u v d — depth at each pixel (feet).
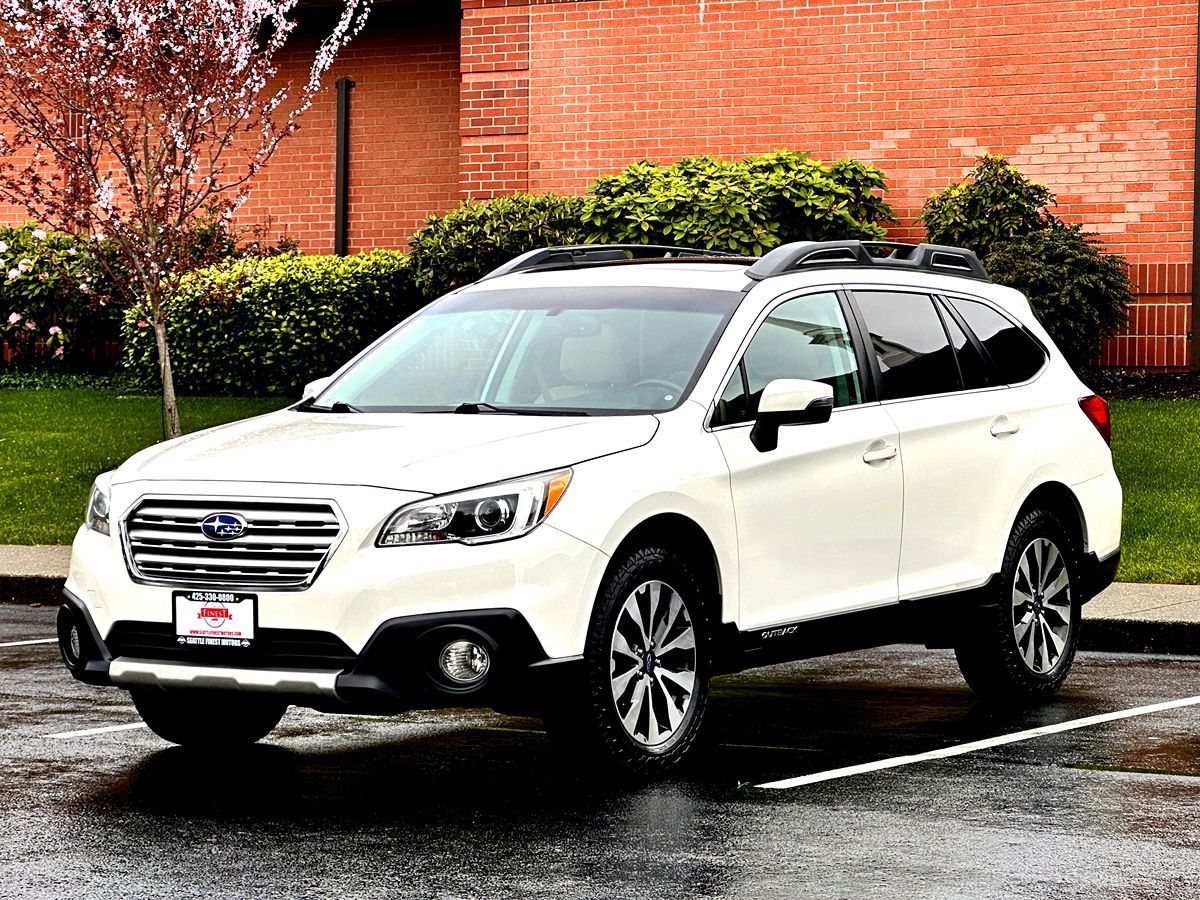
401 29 94.94
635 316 31.91
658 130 81.46
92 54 55.52
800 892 21.89
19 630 45.24
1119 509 38.01
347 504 26.43
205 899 21.65
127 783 28.27
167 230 58.03
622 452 28.22
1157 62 74.84
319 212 96.73
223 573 26.96
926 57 77.66
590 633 27.32
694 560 29.40
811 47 79.15
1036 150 76.43
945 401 34.27
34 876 22.68
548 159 83.05
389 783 28.22
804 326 32.37
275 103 60.80
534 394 30.96
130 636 27.78
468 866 23.11
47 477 66.18
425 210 94.99
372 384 32.73
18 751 30.78
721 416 30.07
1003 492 34.86
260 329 82.23
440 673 26.32
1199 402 69.67
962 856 23.58
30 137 57.98
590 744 27.50
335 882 22.36
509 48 83.41
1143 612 43.29
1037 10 76.23
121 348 93.71
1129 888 22.07
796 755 30.32
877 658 41.63
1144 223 75.20
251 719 31.32
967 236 73.46
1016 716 33.96
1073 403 37.14
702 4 80.43
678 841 24.36
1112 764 29.48
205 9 56.44
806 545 30.96
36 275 90.68
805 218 73.10
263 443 28.76
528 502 26.81
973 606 34.32
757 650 30.27
